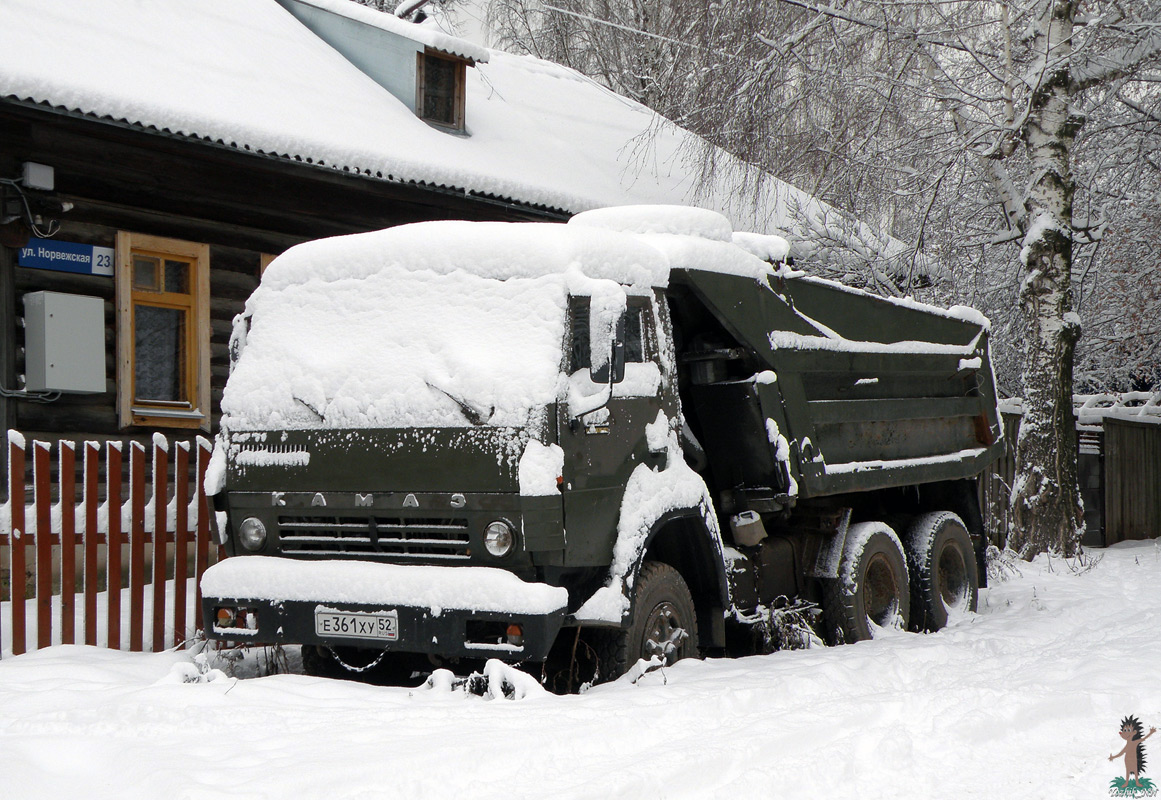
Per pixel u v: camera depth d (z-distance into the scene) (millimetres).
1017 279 16250
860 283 16094
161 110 9742
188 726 4672
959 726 4738
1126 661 6254
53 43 10109
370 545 5812
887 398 8656
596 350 5543
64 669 5969
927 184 14594
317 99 12531
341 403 5879
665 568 6285
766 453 7125
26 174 9469
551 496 5406
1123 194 16047
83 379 9742
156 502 7406
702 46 16578
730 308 6910
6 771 4047
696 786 4059
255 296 6574
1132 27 13086
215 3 13922
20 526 6828
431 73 14383
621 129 18625
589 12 27672
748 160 14953
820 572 7902
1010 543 13438
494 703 5129
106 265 10336
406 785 3826
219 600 5941
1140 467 17438
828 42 14109
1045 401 13398
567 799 3666
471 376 5594
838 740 4598
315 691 5438
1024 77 13148
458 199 12641
